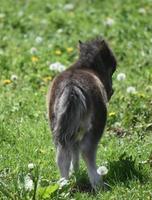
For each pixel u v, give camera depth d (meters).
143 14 23.17
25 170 11.43
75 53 18.66
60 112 10.24
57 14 23.38
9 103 14.68
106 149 12.41
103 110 10.69
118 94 15.27
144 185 10.86
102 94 10.85
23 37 21.11
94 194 10.67
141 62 18.12
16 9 24.27
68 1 25.45
